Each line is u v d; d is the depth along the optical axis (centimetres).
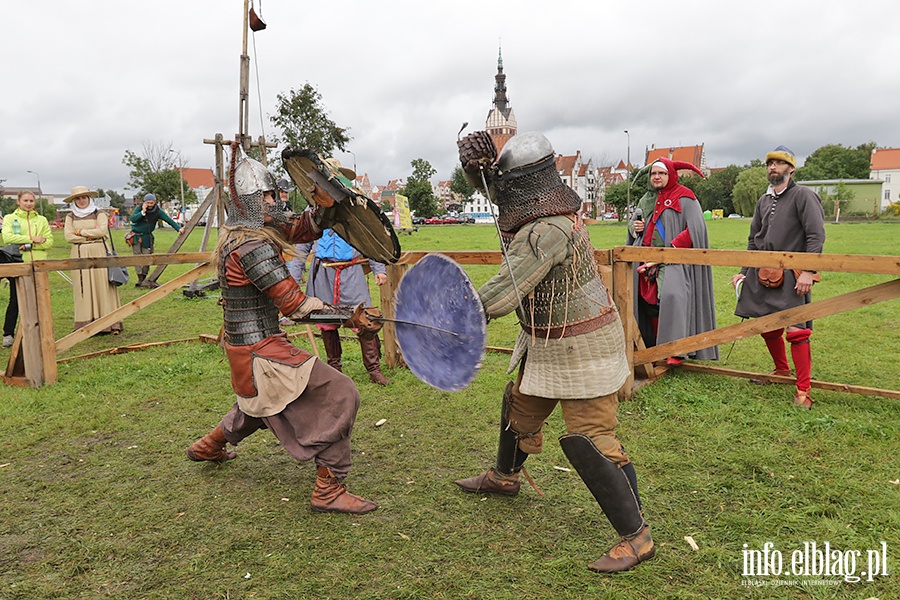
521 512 335
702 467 382
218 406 516
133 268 1620
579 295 282
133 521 333
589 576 279
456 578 278
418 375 297
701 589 268
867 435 422
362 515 334
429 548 302
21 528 329
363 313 309
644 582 273
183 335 822
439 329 286
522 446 330
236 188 313
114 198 10100
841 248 1986
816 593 263
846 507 329
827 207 6694
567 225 278
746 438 422
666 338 529
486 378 579
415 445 431
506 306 270
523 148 274
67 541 315
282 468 396
